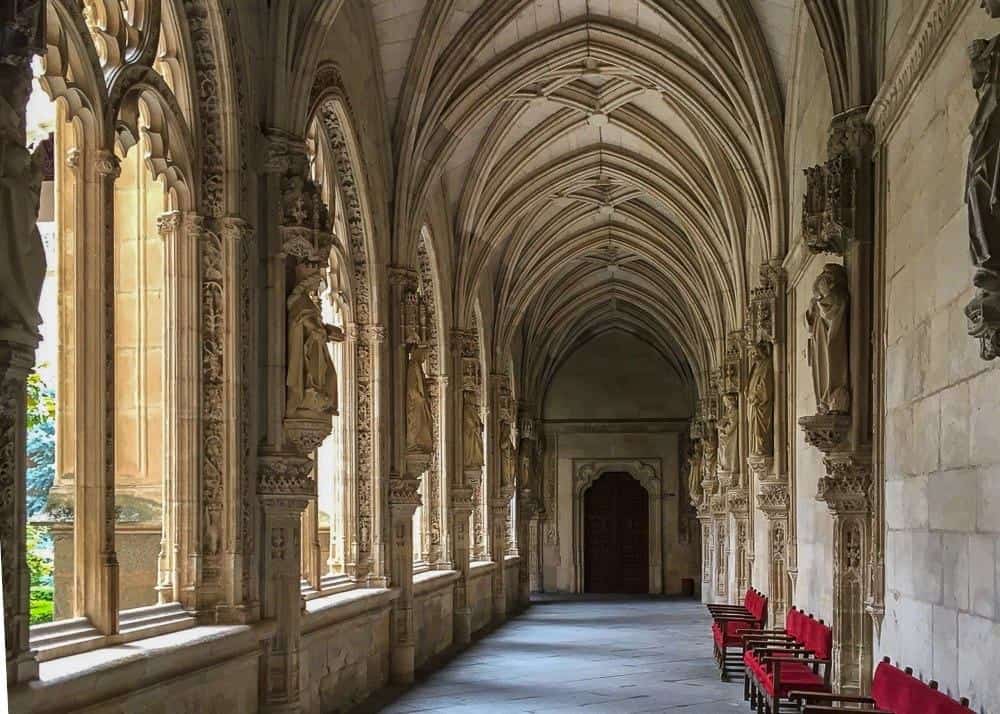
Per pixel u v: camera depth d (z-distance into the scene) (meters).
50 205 10.97
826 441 10.55
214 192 10.05
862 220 10.51
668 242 28.06
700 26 16.20
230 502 9.91
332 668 12.53
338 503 15.02
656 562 40.25
